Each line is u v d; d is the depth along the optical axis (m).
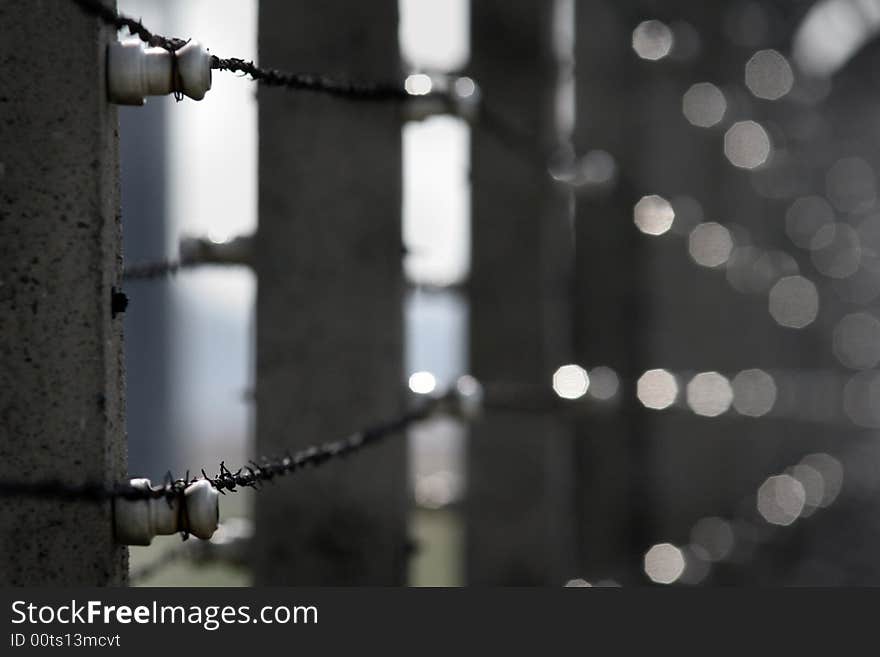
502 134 5.36
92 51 2.33
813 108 13.95
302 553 4.08
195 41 2.39
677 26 9.21
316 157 4.07
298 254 4.07
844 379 13.97
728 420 9.77
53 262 2.33
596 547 8.89
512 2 6.62
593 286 8.88
